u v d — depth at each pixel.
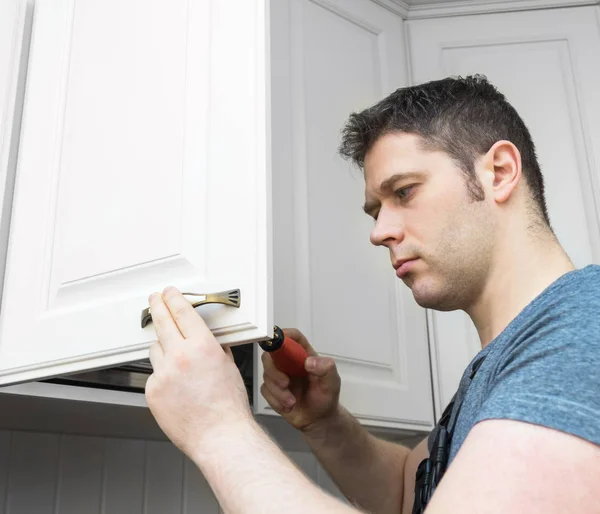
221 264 0.79
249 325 0.75
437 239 0.87
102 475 1.44
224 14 0.88
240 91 0.83
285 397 1.13
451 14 1.85
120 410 1.22
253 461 0.68
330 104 1.58
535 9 1.85
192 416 0.73
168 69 0.93
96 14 1.08
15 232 1.06
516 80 1.79
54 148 1.06
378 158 0.92
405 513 1.22
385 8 1.81
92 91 1.04
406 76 1.80
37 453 1.39
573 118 1.74
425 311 1.61
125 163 0.94
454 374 1.58
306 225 1.43
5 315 1.01
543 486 0.56
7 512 1.32
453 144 0.89
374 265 1.54
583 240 1.63
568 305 0.67
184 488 1.53
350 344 1.43
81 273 0.94
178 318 0.76
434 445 0.84
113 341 0.86
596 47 1.81
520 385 0.62
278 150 1.42
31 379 0.96
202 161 0.85
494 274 0.87
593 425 0.57
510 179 0.87
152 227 0.88
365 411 1.41
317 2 1.63
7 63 1.18
